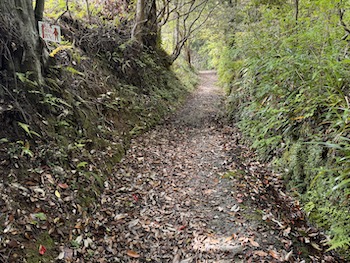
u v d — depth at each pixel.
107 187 3.50
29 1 3.38
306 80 3.69
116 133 4.73
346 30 3.54
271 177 3.84
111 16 7.81
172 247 2.68
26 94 3.18
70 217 2.74
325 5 3.77
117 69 6.43
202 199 3.44
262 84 4.68
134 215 3.11
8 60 3.05
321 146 3.08
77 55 4.78
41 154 2.98
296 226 2.94
